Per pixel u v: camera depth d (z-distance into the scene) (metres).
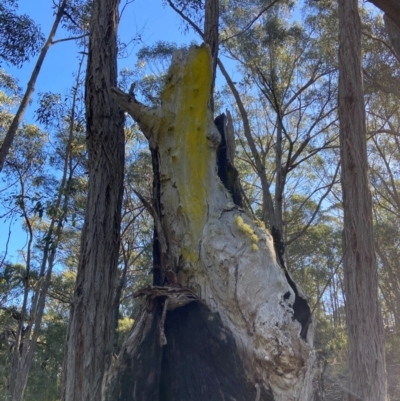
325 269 25.88
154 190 4.88
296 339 3.68
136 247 18.98
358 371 7.49
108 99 6.38
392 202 23.39
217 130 4.79
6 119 18.12
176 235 4.50
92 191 6.05
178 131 4.79
